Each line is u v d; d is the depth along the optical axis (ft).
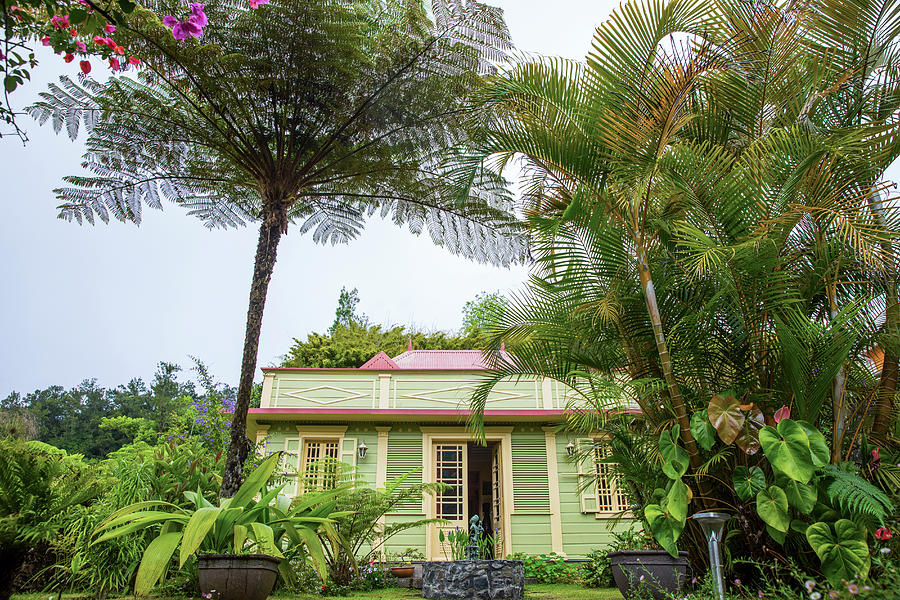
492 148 16.08
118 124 23.63
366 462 34.96
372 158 25.66
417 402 36.60
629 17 14.14
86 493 17.51
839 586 10.84
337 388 36.83
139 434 48.21
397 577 28.89
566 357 16.94
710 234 14.16
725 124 16.63
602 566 25.46
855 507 11.25
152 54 20.21
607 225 15.11
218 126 22.70
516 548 33.19
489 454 42.27
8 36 8.13
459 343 71.15
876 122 14.08
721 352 15.11
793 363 13.08
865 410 13.93
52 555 17.25
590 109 15.05
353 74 23.11
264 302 21.24
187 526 13.24
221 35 21.68
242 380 19.72
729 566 13.25
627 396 15.21
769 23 14.83
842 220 12.27
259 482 15.69
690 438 13.42
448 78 23.31
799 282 14.67
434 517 34.04
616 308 15.05
